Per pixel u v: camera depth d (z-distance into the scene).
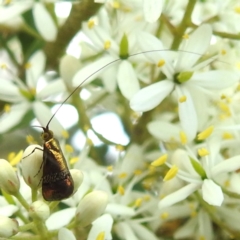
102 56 0.08
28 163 0.07
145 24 0.08
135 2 0.08
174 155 0.07
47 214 0.06
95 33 0.08
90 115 0.09
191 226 0.08
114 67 0.08
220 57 0.08
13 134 0.09
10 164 0.07
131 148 0.08
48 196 0.06
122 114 0.09
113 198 0.08
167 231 0.08
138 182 0.08
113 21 0.08
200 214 0.08
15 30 0.08
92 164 0.08
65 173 0.06
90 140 0.08
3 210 0.07
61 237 0.06
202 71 0.08
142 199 0.08
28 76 0.08
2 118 0.08
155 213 0.08
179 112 0.07
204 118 0.08
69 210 0.07
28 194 0.07
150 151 0.08
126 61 0.08
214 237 0.08
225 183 0.07
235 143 0.08
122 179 0.08
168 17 0.08
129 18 0.08
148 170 0.08
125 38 0.08
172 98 0.08
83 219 0.07
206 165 0.07
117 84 0.08
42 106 0.08
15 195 0.07
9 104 0.09
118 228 0.08
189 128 0.07
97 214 0.07
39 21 0.08
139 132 0.08
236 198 0.07
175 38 0.08
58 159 0.06
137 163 0.08
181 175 0.07
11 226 0.06
